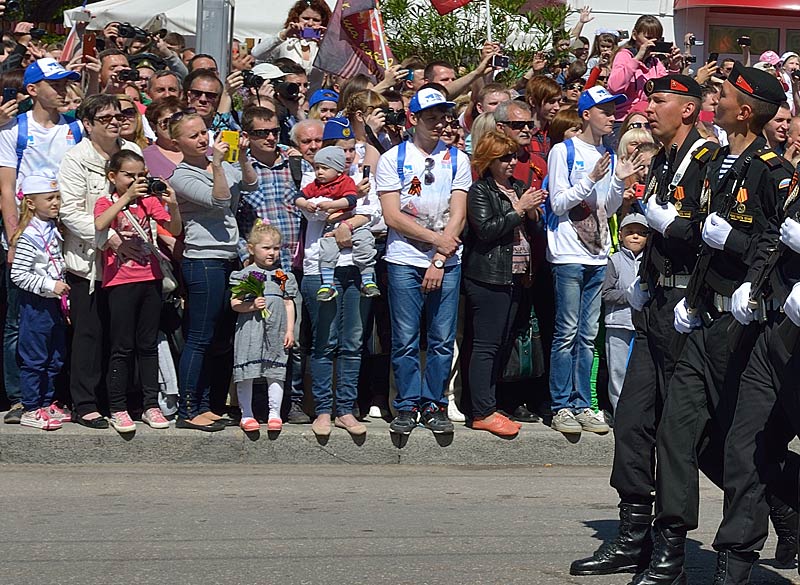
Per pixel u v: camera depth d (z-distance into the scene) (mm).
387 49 13086
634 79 12484
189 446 9680
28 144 9945
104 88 11320
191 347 9750
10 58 11547
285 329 9797
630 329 10148
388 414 10539
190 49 14070
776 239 5934
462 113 12234
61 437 9484
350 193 9828
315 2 14430
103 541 7098
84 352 9641
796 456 6227
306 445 9867
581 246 10078
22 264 9453
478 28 17109
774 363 5906
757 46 21000
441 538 7371
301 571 6504
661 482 6230
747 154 6094
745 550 5996
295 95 11547
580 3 20250
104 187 9625
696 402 6242
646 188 6641
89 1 21984
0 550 6852
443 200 9812
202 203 9578
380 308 10297
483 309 10000
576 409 10359
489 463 10109
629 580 6508
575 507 8469
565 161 10047
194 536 7266
